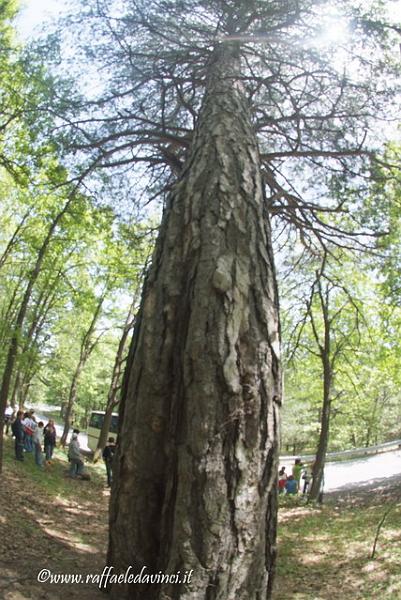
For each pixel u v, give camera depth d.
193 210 4.02
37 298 18.64
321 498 14.55
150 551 3.21
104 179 7.99
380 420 34.34
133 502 3.28
